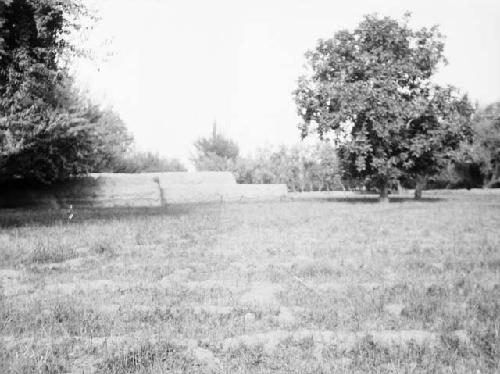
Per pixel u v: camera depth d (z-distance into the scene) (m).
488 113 55.22
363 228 17.30
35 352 4.70
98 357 4.70
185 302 6.89
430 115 39.47
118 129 64.50
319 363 4.52
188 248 12.34
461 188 65.00
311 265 9.66
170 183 48.44
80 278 8.68
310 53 41.03
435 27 40.50
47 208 33.41
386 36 39.50
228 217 22.66
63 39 19.61
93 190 37.44
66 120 21.20
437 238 14.52
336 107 39.19
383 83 37.94
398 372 4.30
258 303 6.80
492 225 18.47
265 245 12.88
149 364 4.46
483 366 4.45
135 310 6.29
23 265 9.94
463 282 8.14
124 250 12.05
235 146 96.19
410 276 8.78
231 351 4.85
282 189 53.41
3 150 18.70
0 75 18.41
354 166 39.88
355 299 6.90
